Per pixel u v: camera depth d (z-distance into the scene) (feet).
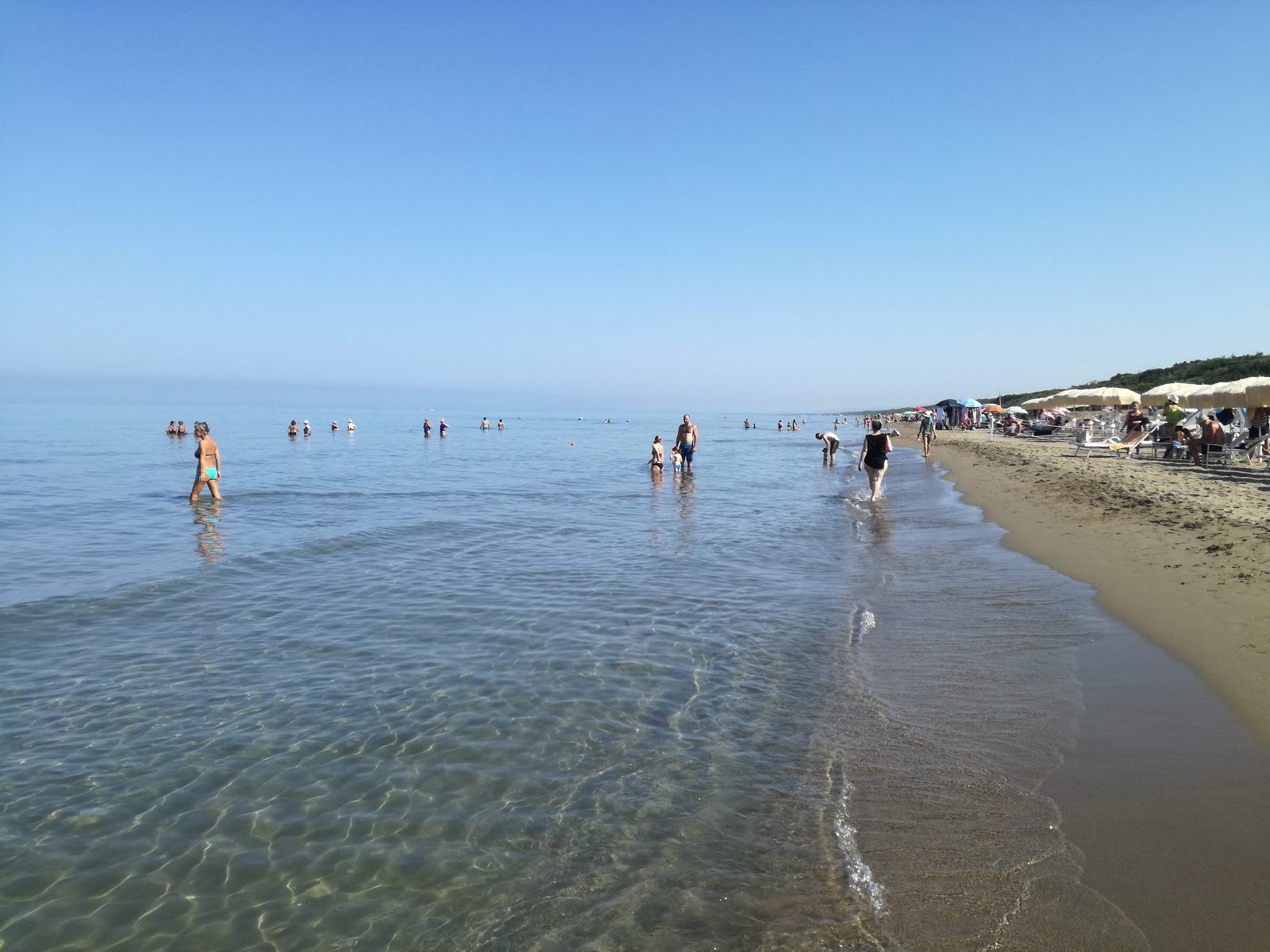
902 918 11.72
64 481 84.17
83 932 12.10
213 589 33.58
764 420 624.59
